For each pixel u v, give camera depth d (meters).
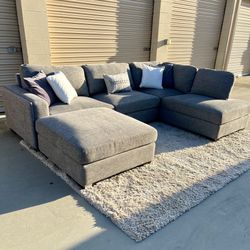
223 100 3.28
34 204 1.82
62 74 2.91
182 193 1.99
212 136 3.03
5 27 3.28
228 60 7.21
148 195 1.95
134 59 4.99
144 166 2.38
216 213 1.81
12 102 2.72
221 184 2.13
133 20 4.67
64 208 1.79
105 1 4.12
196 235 1.60
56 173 2.20
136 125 2.28
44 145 2.33
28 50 3.37
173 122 3.46
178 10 5.34
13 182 2.07
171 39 5.52
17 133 2.85
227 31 6.63
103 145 1.93
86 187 1.99
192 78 3.73
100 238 1.55
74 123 2.16
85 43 4.11
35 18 3.29
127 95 3.33
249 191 2.09
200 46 6.35
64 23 3.75
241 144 2.98
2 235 1.54
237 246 1.54
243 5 7.09
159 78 3.86
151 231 1.60
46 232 1.58
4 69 3.45
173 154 2.66
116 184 2.06
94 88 3.32
